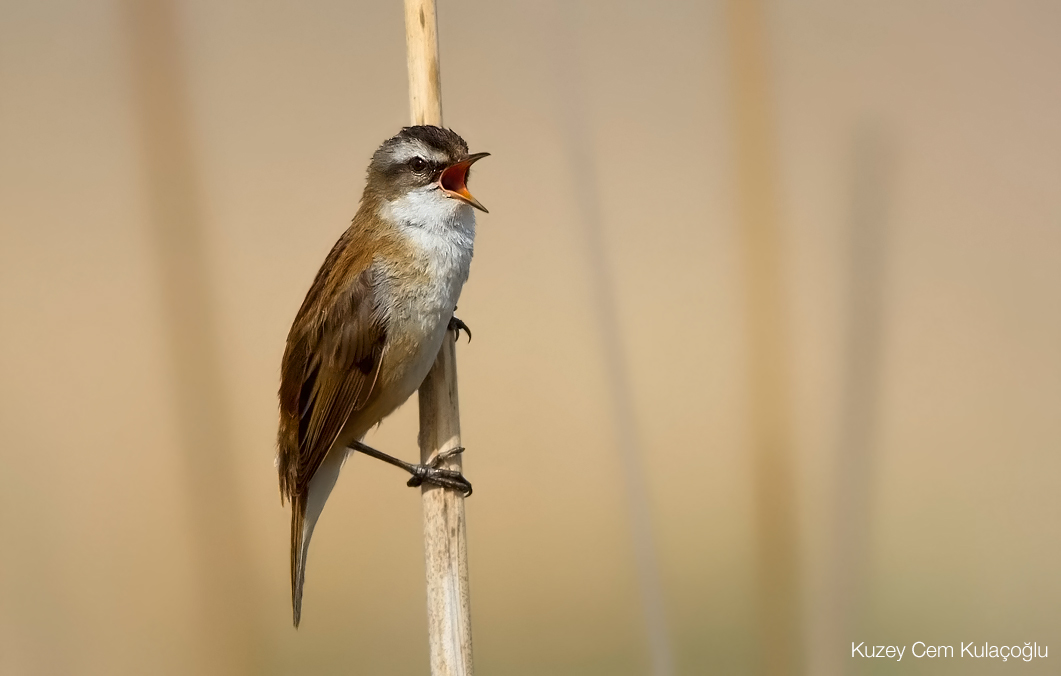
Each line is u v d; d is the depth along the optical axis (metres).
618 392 8.96
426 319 8.82
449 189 9.03
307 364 9.03
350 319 8.84
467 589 8.13
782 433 9.18
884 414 9.02
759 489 9.10
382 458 8.88
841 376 9.16
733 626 10.89
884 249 9.34
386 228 8.98
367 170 9.54
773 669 8.73
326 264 9.39
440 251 8.84
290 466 9.05
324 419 8.91
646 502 8.81
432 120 8.86
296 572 8.85
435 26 8.87
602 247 9.24
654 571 8.67
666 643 8.59
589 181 9.31
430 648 8.02
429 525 8.23
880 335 9.19
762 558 8.95
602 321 9.15
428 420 8.71
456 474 8.41
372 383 8.88
